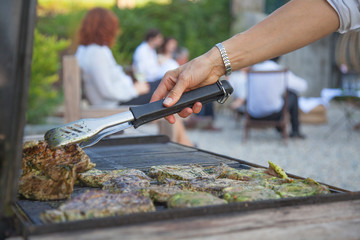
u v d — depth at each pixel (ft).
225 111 28.53
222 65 3.82
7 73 2.51
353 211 2.85
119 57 28.12
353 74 19.76
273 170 3.82
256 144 16.55
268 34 3.82
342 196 3.01
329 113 26.37
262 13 26.68
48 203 3.09
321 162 13.20
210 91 3.69
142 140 6.34
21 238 2.45
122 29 30.53
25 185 3.15
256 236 2.47
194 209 2.64
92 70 11.32
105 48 11.55
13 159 2.59
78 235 2.32
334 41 29.04
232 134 19.44
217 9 32.17
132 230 2.42
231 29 27.94
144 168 4.52
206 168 4.17
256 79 16.28
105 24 11.42
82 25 11.55
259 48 3.81
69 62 9.93
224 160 5.01
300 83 17.62
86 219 2.45
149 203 2.75
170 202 2.92
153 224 2.51
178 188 3.30
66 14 27.22
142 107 3.46
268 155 14.20
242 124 23.16
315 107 21.98
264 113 16.47
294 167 12.40
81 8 28.48
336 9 3.64
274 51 3.84
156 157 5.21
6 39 2.50
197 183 3.50
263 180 3.62
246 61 3.85
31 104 17.74
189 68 3.67
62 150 3.66
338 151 15.07
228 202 3.03
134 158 5.13
